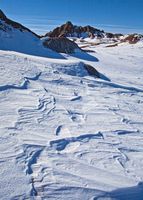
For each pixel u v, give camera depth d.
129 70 27.92
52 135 7.93
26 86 12.25
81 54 29.84
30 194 5.33
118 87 16.48
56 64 17.45
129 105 12.82
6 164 6.12
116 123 9.81
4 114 8.88
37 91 11.98
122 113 11.20
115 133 8.83
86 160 6.82
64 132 8.28
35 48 24.98
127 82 20.33
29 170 6.06
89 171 6.34
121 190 5.82
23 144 7.09
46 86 13.06
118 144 8.00
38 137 7.66
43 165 6.32
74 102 11.58
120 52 42.50
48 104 10.61
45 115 9.43
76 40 63.06
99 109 11.19
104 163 6.78
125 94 15.17
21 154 6.62
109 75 22.16
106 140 8.17
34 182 5.68
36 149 6.96
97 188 5.77
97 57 33.56
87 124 9.27
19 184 5.55
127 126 9.67
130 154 7.46
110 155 7.23
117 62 31.98
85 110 10.80
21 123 8.39
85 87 14.66
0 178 5.64
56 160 6.62
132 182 6.11
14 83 12.06
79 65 18.38
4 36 24.08
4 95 10.65
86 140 7.96
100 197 5.56
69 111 10.27
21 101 10.40
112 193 5.70
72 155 6.97
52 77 14.62
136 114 11.45
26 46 24.56
